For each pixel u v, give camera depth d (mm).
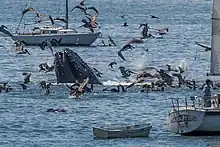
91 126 186750
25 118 194875
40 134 178375
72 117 196375
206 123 168250
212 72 179250
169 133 173500
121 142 168250
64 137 174750
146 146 164625
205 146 163875
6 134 178500
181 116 170250
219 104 170000
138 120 193875
